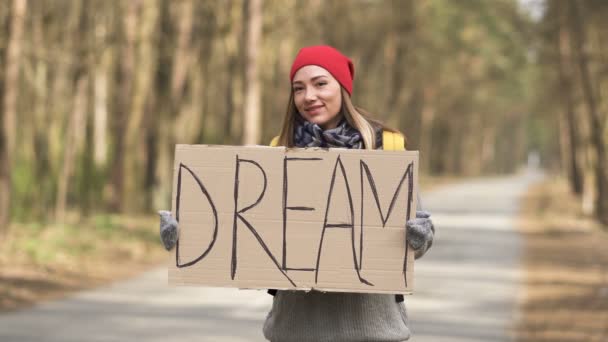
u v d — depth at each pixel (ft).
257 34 63.00
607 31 97.30
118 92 78.13
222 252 12.01
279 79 96.89
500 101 247.29
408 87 168.66
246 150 12.07
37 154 75.20
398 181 11.90
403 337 12.46
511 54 100.07
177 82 82.99
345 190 11.95
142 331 31.89
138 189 81.87
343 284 11.88
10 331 31.35
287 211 11.99
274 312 12.77
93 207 83.35
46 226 61.05
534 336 32.60
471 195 163.22
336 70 12.35
